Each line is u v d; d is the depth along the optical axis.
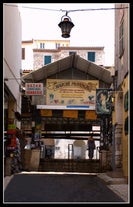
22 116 27.25
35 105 26.36
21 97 24.48
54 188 11.91
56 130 31.52
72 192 11.28
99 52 47.19
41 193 10.84
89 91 26.70
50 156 35.50
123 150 16.89
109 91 20.86
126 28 16.66
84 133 33.94
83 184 13.32
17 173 16.89
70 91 26.67
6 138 17.45
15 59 20.20
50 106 26.12
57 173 17.66
